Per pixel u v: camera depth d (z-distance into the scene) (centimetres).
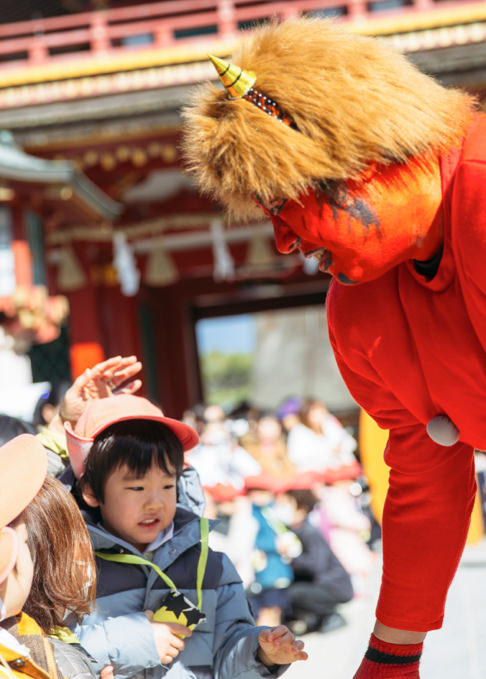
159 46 919
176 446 246
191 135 193
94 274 1382
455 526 233
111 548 241
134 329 1451
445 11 845
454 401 204
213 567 248
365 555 698
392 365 208
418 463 228
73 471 253
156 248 1361
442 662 465
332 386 2964
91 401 267
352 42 189
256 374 3123
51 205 951
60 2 1512
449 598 634
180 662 235
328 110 176
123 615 233
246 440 716
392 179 182
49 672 171
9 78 913
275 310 1950
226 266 1352
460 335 195
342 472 720
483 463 997
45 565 186
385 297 204
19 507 168
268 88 182
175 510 252
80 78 912
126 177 1178
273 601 574
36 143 928
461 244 183
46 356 1480
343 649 541
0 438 296
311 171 175
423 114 182
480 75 841
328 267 195
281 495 664
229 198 192
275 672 231
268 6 923
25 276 884
